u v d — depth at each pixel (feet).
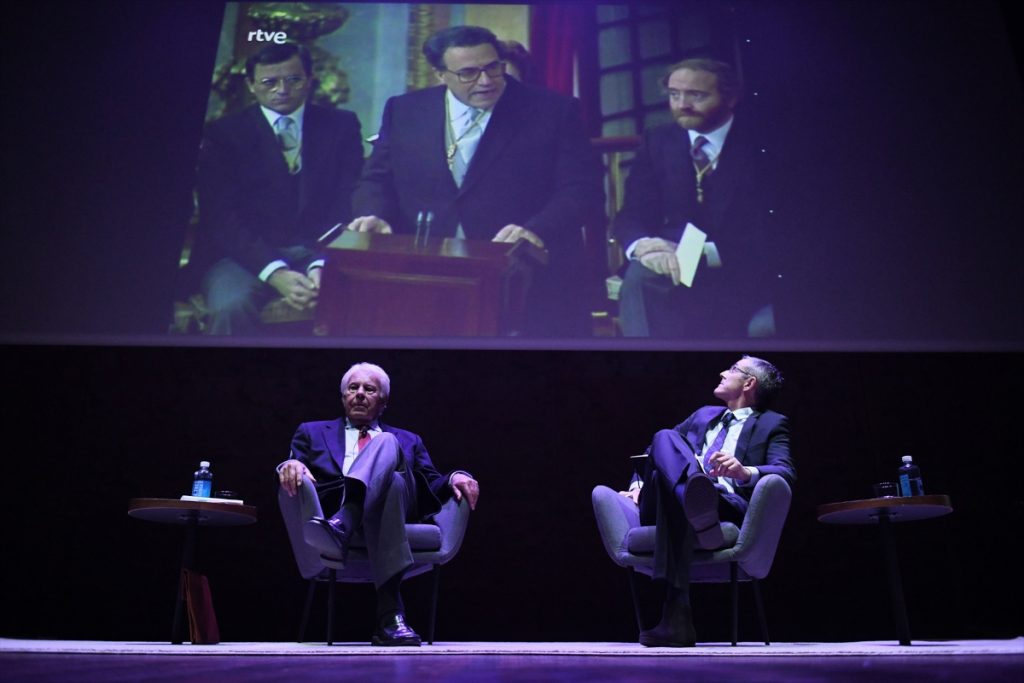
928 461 11.71
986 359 12.03
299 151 12.02
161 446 11.50
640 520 8.42
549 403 11.83
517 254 11.65
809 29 12.97
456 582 11.17
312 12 12.69
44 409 11.50
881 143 12.50
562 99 12.32
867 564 11.34
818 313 11.69
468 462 11.57
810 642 11.05
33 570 10.96
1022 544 11.41
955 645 8.25
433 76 12.37
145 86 12.43
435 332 11.41
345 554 7.34
